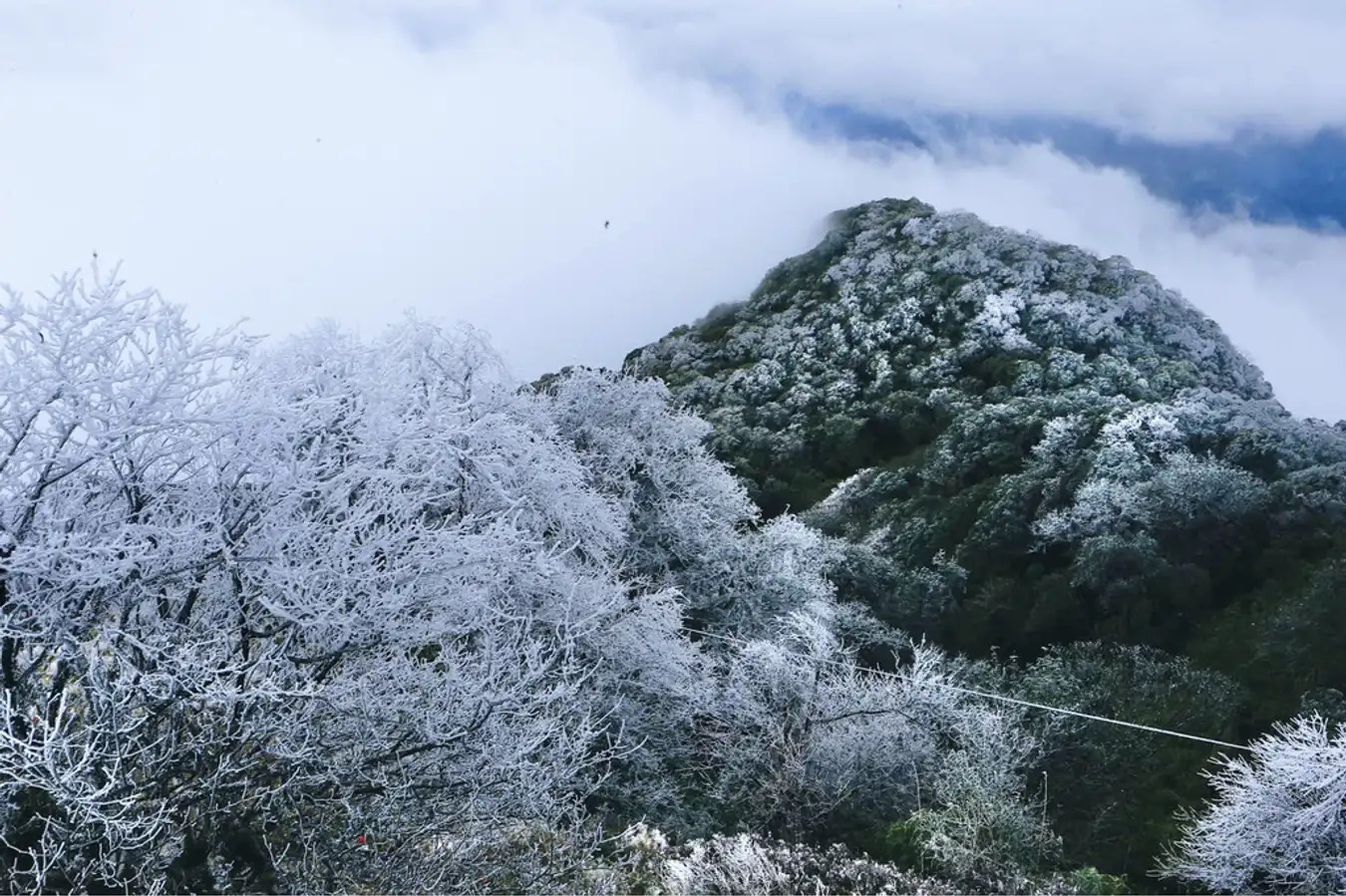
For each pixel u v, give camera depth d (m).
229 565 5.01
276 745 5.00
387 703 5.31
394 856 5.17
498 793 5.46
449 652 5.82
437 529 5.95
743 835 7.09
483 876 5.43
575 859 5.98
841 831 9.27
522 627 7.97
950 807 8.49
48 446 4.87
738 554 14.46
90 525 4.99
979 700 12.45
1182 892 8.89
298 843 5.09
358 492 6.11
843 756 9.83
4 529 4.70
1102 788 10.91
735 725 10.45
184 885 4.73
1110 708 13.02
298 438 5.55
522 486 9.50
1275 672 14.02
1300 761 8.19
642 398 14.33
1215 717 12.49
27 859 4.58
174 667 4.64
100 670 4.51
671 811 9.61
